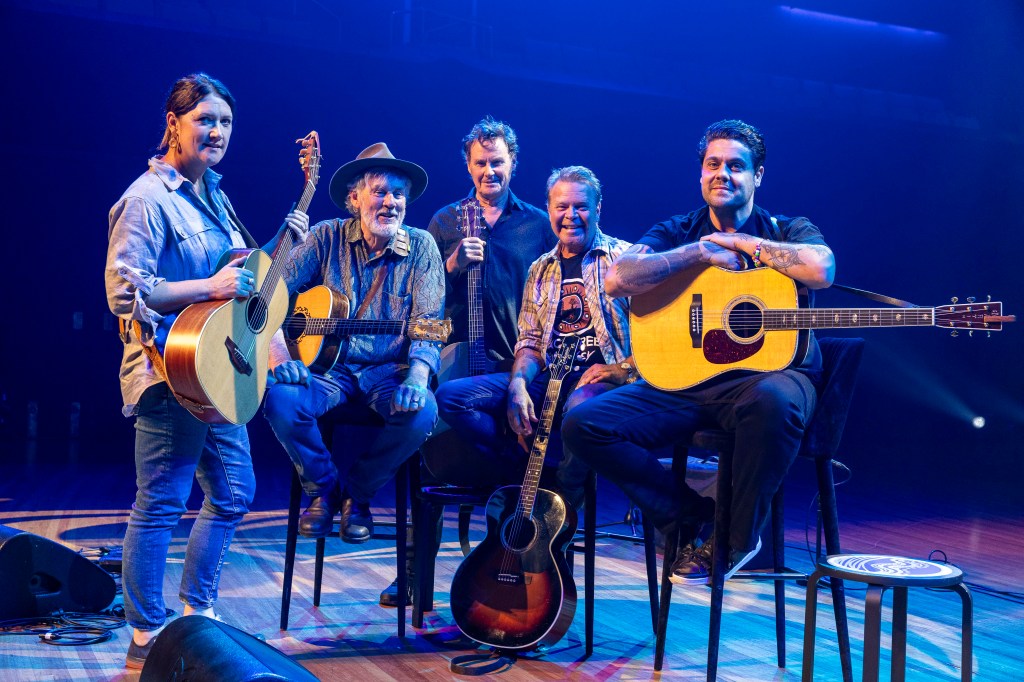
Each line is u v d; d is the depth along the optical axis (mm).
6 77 9281
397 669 2875
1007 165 11234
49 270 11000
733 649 3170
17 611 3221
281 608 3268
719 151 2900
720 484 2697
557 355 3148
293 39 8828
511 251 4008
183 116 2789
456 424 3277
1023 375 11648
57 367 11109
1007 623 3605
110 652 2947
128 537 2775
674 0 9406
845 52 10273
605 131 10453
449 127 10125
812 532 5715
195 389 2566
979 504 7227
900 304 2600
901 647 2129
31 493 6602
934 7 9812
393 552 4691
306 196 3068
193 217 2832
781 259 2691
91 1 8164
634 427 2795
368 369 3369
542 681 2799
